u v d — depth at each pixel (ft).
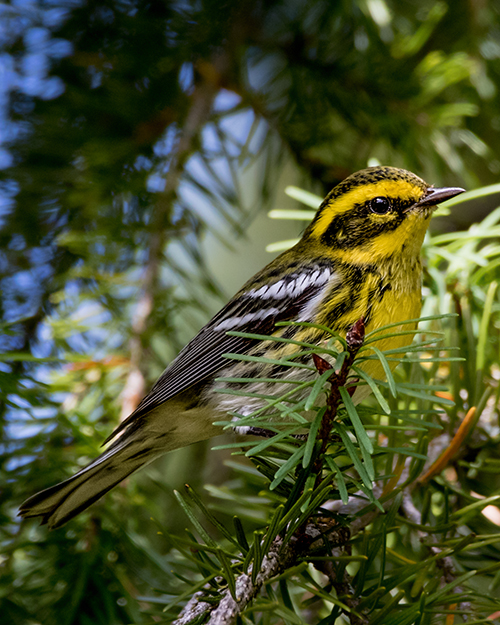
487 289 17.85
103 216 21.67
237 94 23.16
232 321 18.83
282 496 14.33
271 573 11.57
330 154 24.49
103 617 15.55
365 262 17.70
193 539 11.82
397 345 17.15
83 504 16.87
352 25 22.53
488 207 27.48
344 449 11.77
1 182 22.95
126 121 23.04
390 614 10.97
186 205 22.09
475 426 14.84
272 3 23.59
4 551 16.58
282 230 29.68
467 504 15.01
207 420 18.70
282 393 17.42
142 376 19.62
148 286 20.76
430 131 22.65
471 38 23.86
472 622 10.89
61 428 18.33
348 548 13.83
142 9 22.85
